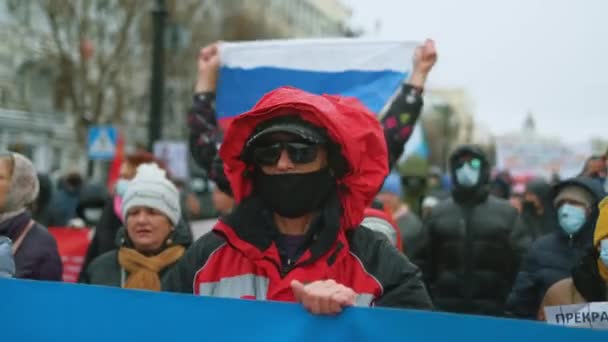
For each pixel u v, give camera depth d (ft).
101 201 22.62
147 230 11.94
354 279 7.63
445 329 6.39
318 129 7.73
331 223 7.63
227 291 7.78
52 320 7.45
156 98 39.88
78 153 101.50
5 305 7.57
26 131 91.91
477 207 17.07
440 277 17.20
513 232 16.78
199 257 8.08
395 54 13.35
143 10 75.36
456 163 17.12
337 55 13.48
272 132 7.63
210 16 90.27
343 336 6.68
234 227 7.72
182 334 7.08
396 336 6.53
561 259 13.21
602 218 9.55
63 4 70.74
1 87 87.10
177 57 83.05
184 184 26.21
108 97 84.43
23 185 11.23
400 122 11.00
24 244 11.18
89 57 75.31
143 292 7.24
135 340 7.22
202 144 12.07
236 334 6.98
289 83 13.56
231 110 13.69
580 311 9.03
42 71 90.99
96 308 7.33
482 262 16.75
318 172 7.72
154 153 39.14
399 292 7.56
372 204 12.22
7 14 86.17
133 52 79.15
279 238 7.86
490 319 6.27
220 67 13.56
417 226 21.26
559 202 13.05
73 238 19.84
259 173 7.84
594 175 18.40
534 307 13.66
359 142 7.75
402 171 26.04
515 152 57.16
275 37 116.16
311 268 7.54
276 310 6.89
